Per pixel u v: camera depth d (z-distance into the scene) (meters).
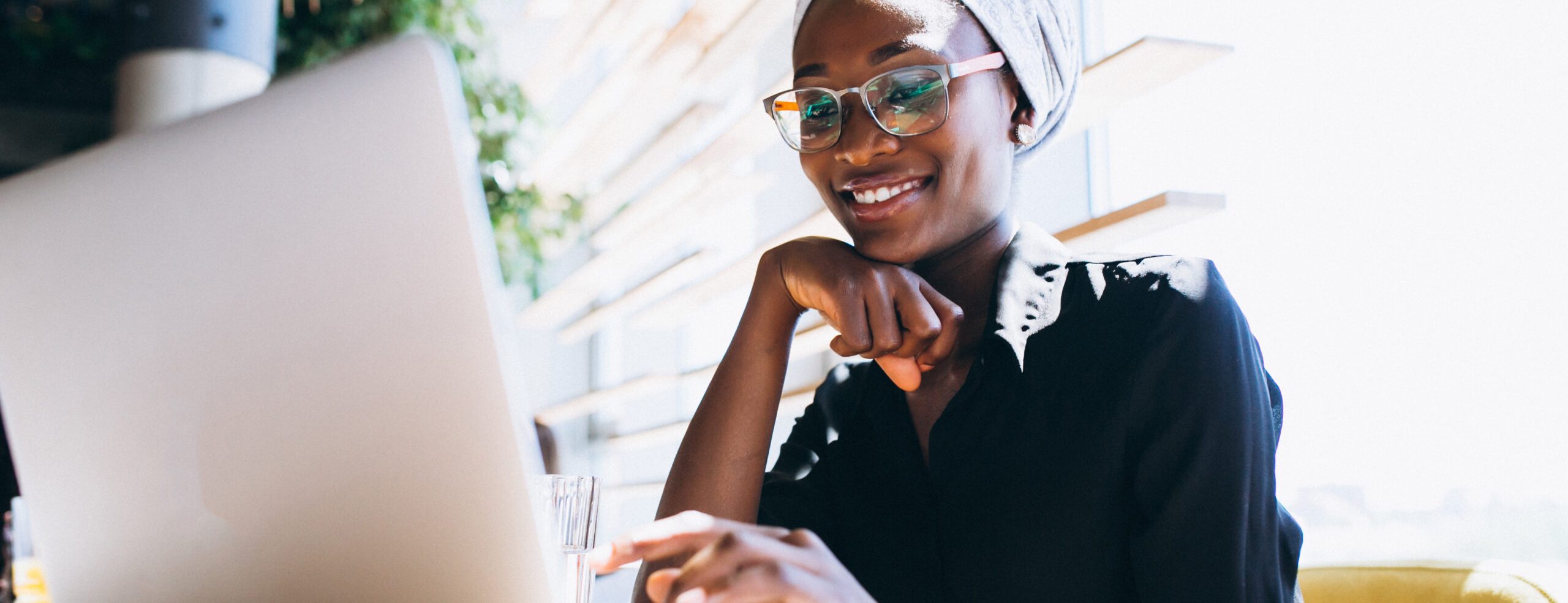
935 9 0.86
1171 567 0.71
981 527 0.80
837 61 0.87
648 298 3.25
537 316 4.32
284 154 0.60
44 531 0.69
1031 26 0.88
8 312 0.68
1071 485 0.77
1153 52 1.26
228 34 2.52
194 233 0.62
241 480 0.62
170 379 0.64
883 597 0.87
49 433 0.68
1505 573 1.04
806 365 3.24
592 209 4.11
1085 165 2.18
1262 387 0.77
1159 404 0.75
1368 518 1.62
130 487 0.66
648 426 4.46
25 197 0.68
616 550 0.61
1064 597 0.77
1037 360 0.82
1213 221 1.92
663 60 2.89
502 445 0.59
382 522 0.60
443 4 4.47
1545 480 1.36
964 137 0.85
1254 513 0.71
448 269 0.58
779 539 0.57
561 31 3.71
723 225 3.78
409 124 0.59
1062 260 0.89
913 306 0.81
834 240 0.90
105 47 4.85
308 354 0.60
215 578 0.64
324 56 4.36
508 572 0.59
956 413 0.83
